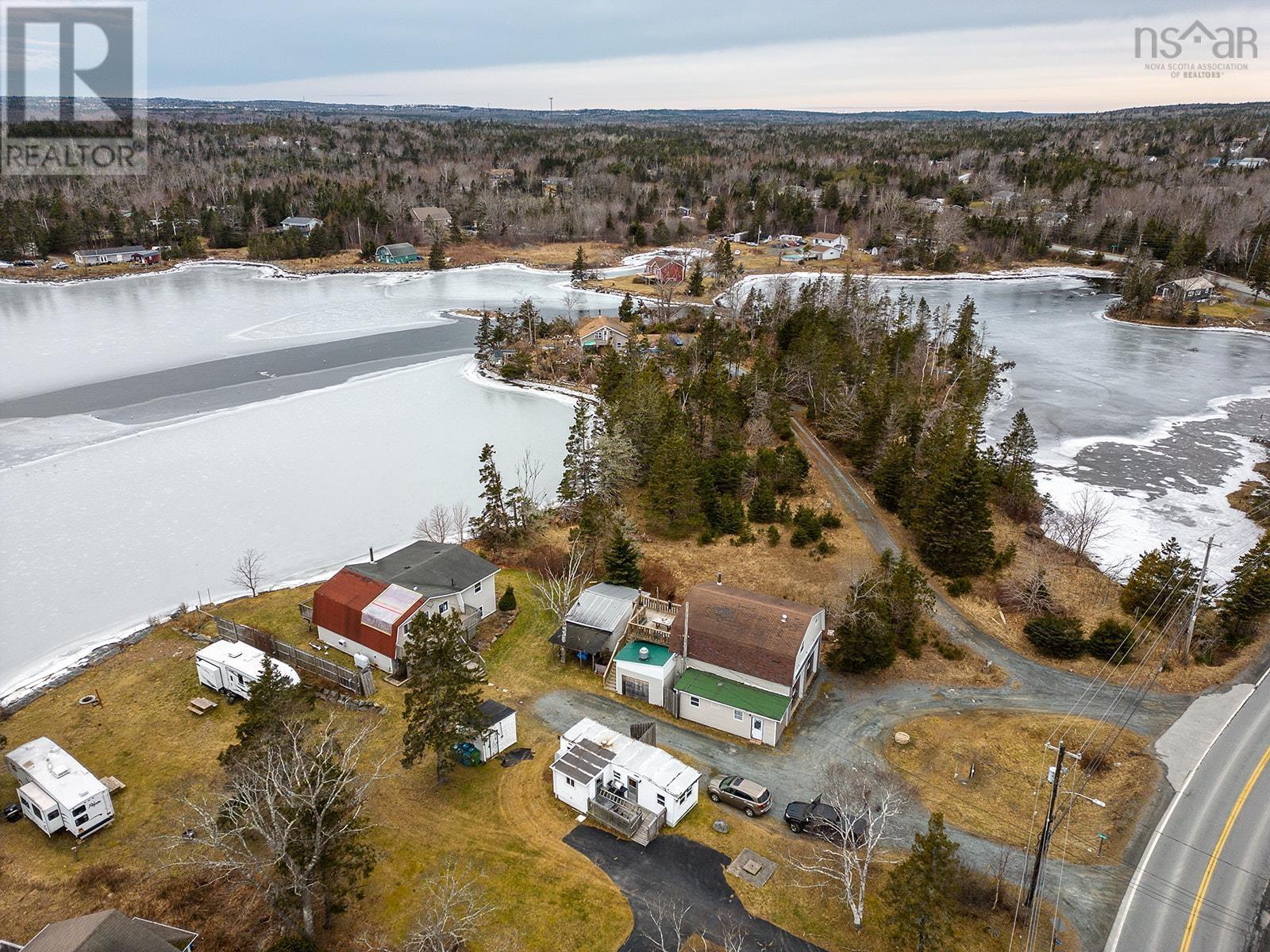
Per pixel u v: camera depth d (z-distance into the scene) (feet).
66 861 89.56
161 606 149.69
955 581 152.05
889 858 90.07
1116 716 115.55
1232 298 444.55
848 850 88.74
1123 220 593.01
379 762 105.29
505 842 93.09
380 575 135.13
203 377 296.10
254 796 82.53
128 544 173.37
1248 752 107.55
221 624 135.03
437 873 88.48
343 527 181.88
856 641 123.24
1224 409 272.72
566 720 115.55
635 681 119.44
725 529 173.58
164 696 120.67
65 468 213.87
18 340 346.95
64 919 81.10
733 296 409.49
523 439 238.07
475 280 508.94
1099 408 273.33
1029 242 579.48
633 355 268.62
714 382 226.17
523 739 111.34
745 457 199.11
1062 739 109.29
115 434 238.89
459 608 134.21
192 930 80.48
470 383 292.61
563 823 96.02
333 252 571.28
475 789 101.40
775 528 175.73
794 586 151.74
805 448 225.76
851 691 121.80
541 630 138.51
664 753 101.76
